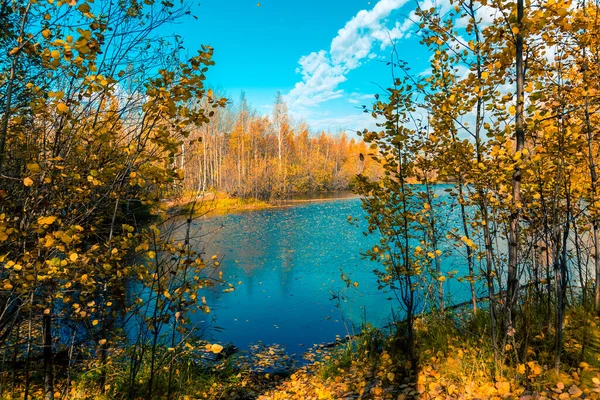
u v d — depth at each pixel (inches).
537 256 152.3
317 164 2007.9
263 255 543.8
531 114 111.3
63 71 103.1
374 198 142.1
